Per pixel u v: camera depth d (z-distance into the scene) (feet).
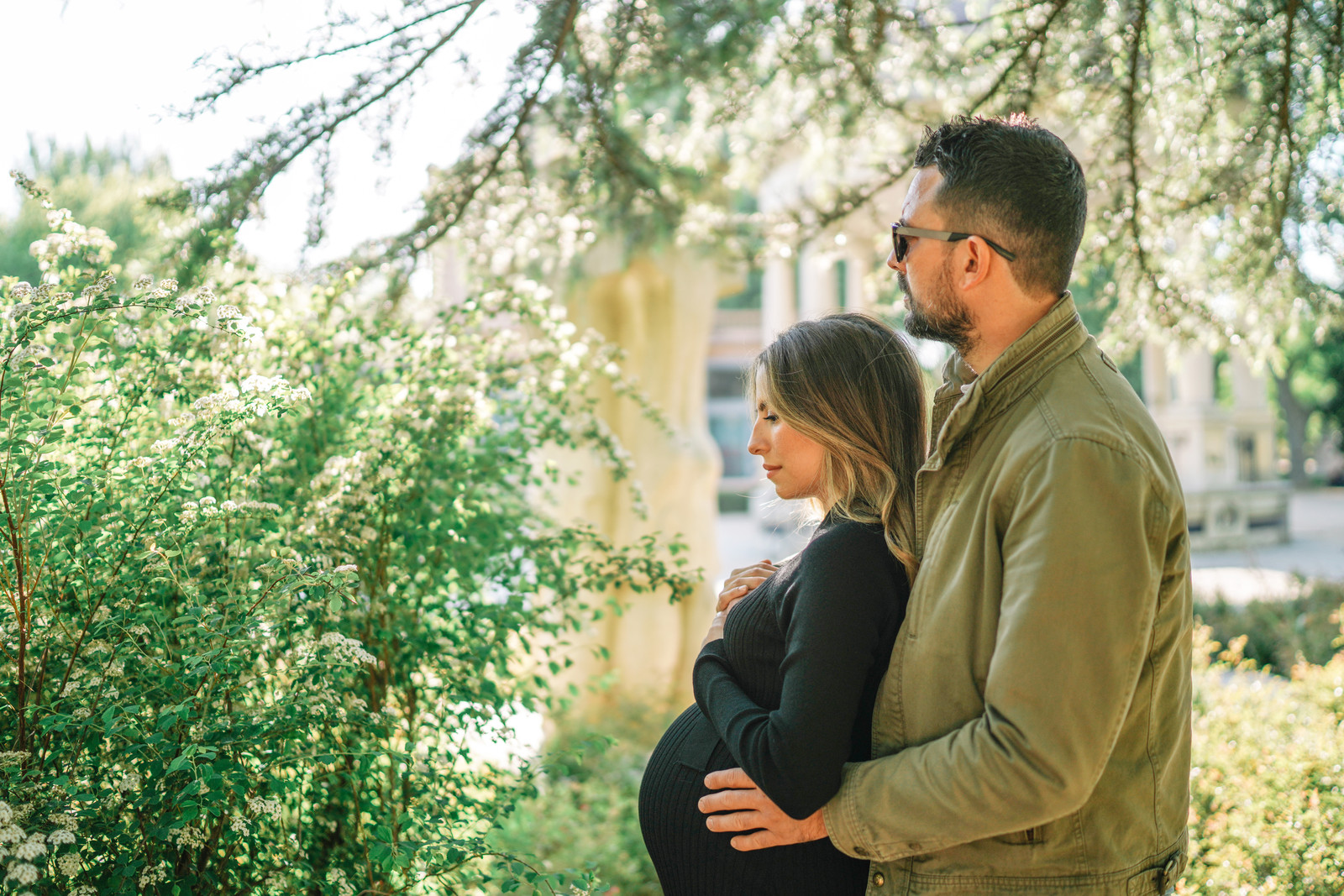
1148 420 4.08
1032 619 3.63
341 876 5.71
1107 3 9.90
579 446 8.25
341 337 7.64
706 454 21.63
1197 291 12.50
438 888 6.48
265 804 5.08
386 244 9.91
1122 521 3.67
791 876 4.59
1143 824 4.08
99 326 5.53
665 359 21.39
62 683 5.14
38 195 6.24
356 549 6.64
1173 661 4.17
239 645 5.13
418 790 6.68
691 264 20.89
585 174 10.82
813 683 4.09
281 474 7.02
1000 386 4.17
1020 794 3.61
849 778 4.12
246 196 8.77
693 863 4.88
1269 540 52.49
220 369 6.48
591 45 10.14
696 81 11.91
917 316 4.44
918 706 4.12
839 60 11.24
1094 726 3.58
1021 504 3.84
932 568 4.19
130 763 5.36
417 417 6.98
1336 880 6.67
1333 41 9.27
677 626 21.61
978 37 11.78
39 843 4.28
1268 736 9.23
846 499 4.78
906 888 4.17
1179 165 11.46
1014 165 4.07
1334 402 98.22
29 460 4.98
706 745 5.02
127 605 5.47
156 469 5.27
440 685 7.09
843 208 12.07
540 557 7.78
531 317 8.02
